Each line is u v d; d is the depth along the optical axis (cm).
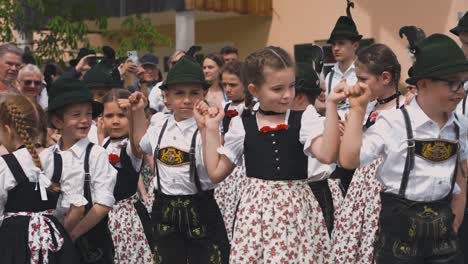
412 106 419
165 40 1262
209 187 522
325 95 722
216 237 522
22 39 1314
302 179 445
